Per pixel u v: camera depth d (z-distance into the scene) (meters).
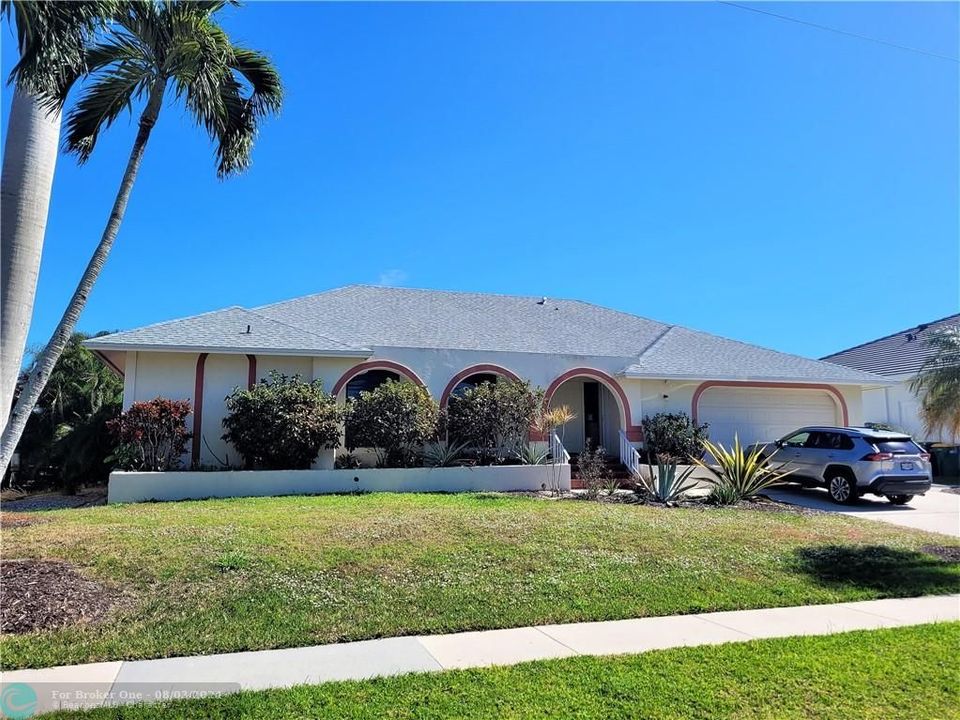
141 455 15.39
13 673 5.41
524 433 18.28
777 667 5.63
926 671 5.57
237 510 12.09
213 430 17.12
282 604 7.07
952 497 18.09
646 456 20.33
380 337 19.70
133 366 16.89
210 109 8.62
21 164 6.40
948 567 9.84
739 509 14.45
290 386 16.41
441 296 23.94
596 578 8.48
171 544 8.87
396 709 4.76
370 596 7.46
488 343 20.64
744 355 23.12
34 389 6.79
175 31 7.90
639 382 21.11
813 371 22.36
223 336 17.31
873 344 33.59
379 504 13.03
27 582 7.17
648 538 10.53
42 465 21.62
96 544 8.81
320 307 21.16
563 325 23.48
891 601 8.19
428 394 18.03
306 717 4.62
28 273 6.37
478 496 14.98
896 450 16.06
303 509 12.16
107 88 8.44
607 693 5.07
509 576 8.37
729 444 21.95
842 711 4.81
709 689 5.16
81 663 5.65
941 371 20.42
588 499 15.28
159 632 6.30
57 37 5.90
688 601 7.82
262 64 9.44
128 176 7.87
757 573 9.11
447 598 7.51
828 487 16.81
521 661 5.79
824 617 7.41
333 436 16.41
